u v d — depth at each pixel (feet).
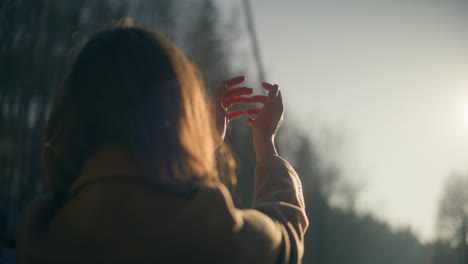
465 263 156.56
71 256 2.14
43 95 26.68
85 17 28.63
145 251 2.11
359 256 110.22
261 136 3.16
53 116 2.49
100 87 2.31
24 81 26.27
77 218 2.23
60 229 2.25
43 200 2.53
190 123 2.37
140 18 34.65
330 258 96.68
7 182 24.48
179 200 2.23
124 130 2.26
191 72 2.52
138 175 2.23
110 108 2.28
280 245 2.50
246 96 3.43
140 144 2.23
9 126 25.80
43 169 2.58
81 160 2.40
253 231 2.37
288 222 2.67
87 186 2.28
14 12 26.00
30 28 26.61
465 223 164.45
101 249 2.12
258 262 2.33
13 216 22.62
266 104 3.22
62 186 2.51
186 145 2.31
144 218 2.16
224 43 44.24
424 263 186.19
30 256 2.25
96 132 2.32
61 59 26.11
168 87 2.33
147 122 2.26
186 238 2.15
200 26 42.65
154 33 2.53
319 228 88.99
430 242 198.90
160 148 2.24
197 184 2.31
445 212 170.30
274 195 2.84
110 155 2.27
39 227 2.34
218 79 42.06
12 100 26.02
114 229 2.13
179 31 41.14
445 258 163.63
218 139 2.98
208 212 2.22
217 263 2.19
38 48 26.55
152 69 2.34
